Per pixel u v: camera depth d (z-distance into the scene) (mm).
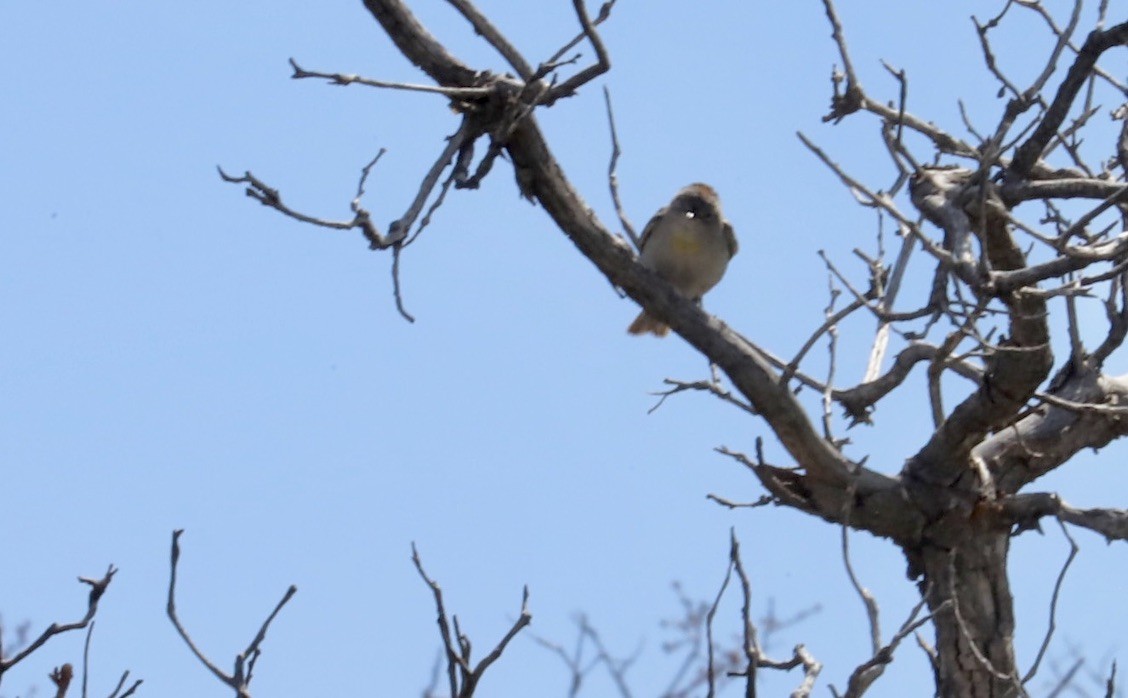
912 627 8773
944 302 10477
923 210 12055
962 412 13172
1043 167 13438
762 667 9648
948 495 13625
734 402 13148
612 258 12805
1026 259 12117
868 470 13562
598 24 11109
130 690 7809
